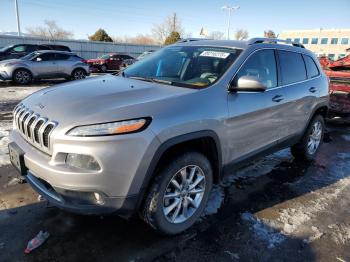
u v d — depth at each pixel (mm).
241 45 3402
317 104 4445
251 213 3211
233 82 3025
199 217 3023
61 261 2393
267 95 3420
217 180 3043
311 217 3213
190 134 2537
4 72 12945
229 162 3090
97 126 2186
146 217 2520
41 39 28141
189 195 2760
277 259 2564
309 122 4484
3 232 2676
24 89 11844
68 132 2203
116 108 2340
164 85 2951
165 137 2365
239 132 3072
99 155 2156
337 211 3365
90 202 2281
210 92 2811
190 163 2639
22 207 3059
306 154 4648
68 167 2203
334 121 7809
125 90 2766
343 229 3035
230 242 2732
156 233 2770
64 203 2287
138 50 34875
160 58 3686
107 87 2910
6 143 4832
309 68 4391
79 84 3107
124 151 2211
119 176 2232
